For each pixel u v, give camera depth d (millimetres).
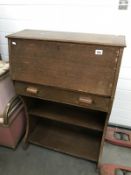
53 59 1106
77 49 1040
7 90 1511
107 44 969
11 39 1147
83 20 1455
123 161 1571
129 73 1549
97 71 1043
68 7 1434
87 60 1043
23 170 1493
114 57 986
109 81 1040
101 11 1384
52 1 1441
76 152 1553
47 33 1280
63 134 1733
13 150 1666
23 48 1145
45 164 1541
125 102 1711
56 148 1591
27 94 1309
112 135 1751
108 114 1197
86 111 1518
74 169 1497
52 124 1834
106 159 1584
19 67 1195
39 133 1739
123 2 1308
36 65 1151
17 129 1637
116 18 1383
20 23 1622
